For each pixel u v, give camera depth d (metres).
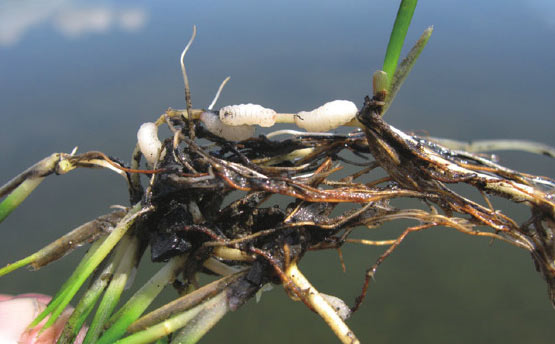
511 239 0.11
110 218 0.12
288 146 0.12
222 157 0.12
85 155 0.12
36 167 0.12
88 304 0.12
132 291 0.20
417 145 0.11
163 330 0.11
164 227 0.11
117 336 0.11
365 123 0.11
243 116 0.11
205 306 0.11
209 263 0.12
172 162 0.11
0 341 0.14
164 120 0.12
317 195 0.11
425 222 0.12
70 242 0.12
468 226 0.11
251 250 0.11
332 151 0.12
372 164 0.12
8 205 0.12
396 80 0.11
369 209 0.12
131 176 0.12
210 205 0.12
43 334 0.14
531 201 0.11
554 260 0.11
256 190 0.11
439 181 0.11
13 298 0.15
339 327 0.11
